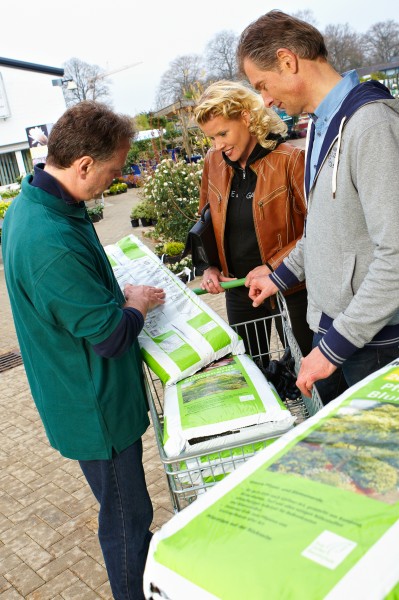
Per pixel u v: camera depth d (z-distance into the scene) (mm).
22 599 2646
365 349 1922
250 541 949
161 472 3492
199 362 2102
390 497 959
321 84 1798
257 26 1800
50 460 3861
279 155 2600
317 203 1871
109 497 2084
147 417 2154
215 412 1786
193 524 1034
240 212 2779
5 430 4406
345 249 1825
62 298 1747
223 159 2740
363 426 1152
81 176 1851
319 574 854
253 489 1068
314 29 1783
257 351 3117
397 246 1616
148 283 2445
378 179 1618
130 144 1945
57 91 29594
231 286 2654
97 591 2625
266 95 1878
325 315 2021
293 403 2455
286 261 2426
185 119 10164
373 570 843
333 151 1753
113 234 14375
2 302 9016
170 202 9109
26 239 1773
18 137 29469
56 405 1993
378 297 1655
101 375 1938
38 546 3002
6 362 6031
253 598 862
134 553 2102
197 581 934
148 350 2135
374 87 1729
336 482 1023
